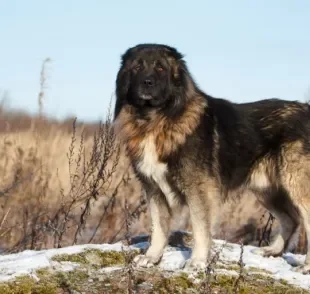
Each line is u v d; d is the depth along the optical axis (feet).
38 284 19.22
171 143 22.38
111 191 38.93
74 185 30.60
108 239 32.63
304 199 24.29
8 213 33.04
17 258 22.61
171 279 20.01
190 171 22.30
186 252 23.73
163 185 23.07
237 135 24.40
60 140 41.29
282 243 26.18
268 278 21.09
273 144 25.03
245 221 36.65
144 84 22.27
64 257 22.48
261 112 25.50
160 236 23.20
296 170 24.35
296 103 25.85
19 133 40.60
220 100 25.20
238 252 24.64
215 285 19.84
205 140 22.76
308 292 20.01
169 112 22.53
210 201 22.44
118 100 24.31
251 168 25.43
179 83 23.08
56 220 31.07
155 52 23.20
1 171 37.60
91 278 20.11
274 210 26.55
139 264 22.00
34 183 37.45
